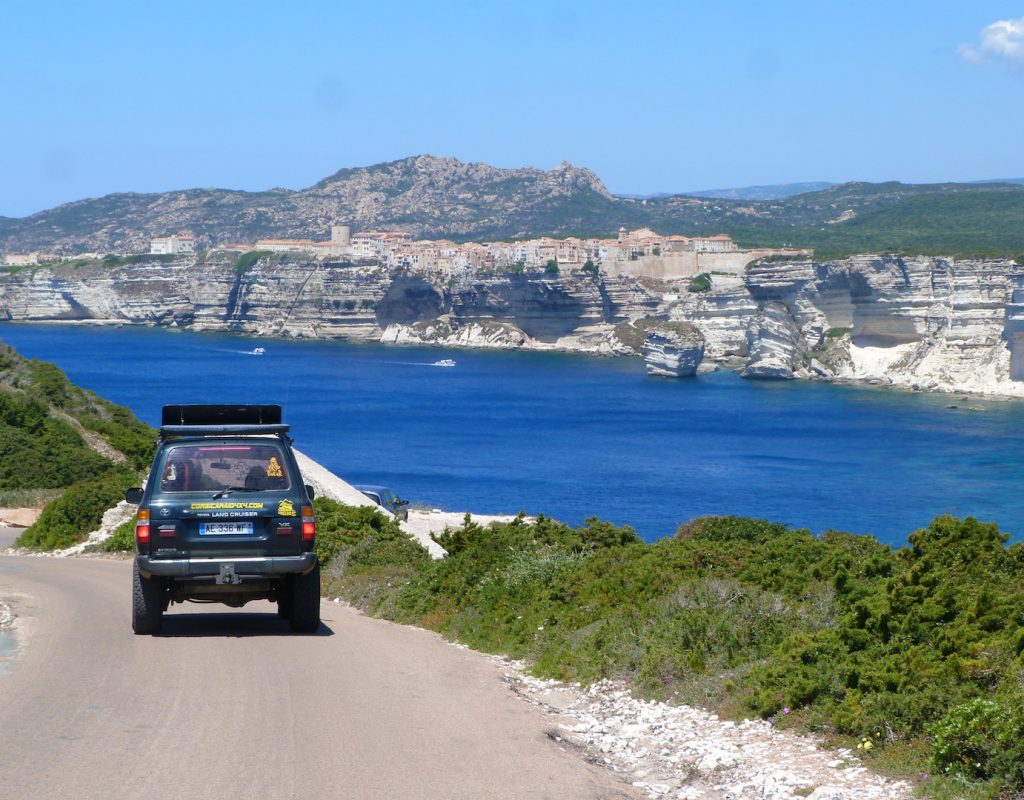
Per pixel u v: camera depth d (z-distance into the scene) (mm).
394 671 15086
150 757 10445
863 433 190625
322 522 34938
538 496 125375
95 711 12203
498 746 11367
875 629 14227
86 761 10289
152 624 17562
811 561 21062
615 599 19219
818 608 16312
